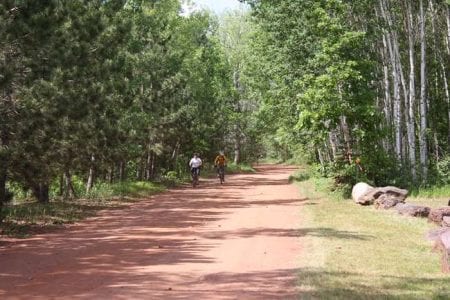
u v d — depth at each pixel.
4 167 15.22
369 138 24.30
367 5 27.41
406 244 12.27
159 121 34.75
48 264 10.69
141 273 9.72
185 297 7.93
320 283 8.60
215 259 10.92
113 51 20.83
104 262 10.80
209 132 51.44
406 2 29.59
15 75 13.58
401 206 18.06
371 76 25.31
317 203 21.59
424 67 28.64
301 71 26.72
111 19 20.84
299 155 54.41
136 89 32.59
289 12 26.95
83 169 26.42
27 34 14.03
